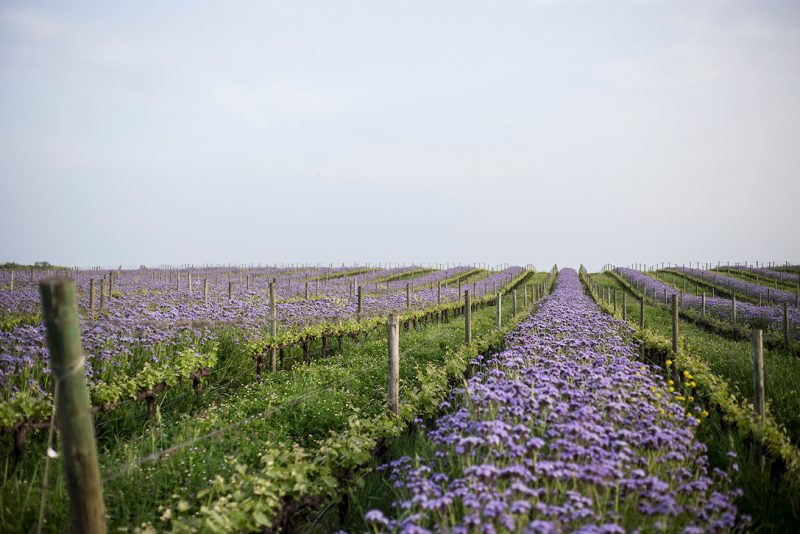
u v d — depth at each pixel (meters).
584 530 4.59
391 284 54.06
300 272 66.38
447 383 12.37
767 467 8.01
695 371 12.38
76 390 4.57
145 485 7.31
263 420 10.16
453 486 5.60
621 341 15.85
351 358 17.03
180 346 13.91
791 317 26.12
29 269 54.16
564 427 6.41
